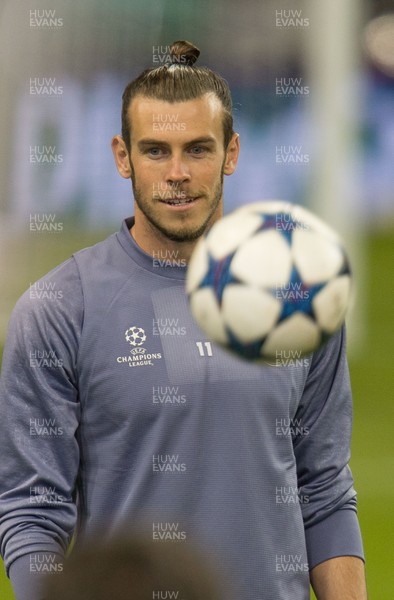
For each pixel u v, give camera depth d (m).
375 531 19.92
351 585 9.00
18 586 8.19
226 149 8.67
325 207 33.44
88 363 8.48
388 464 23.98
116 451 8.49
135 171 8.52
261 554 8.46
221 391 8.43
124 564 4.23
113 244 8.89
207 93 8.41
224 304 7.51
